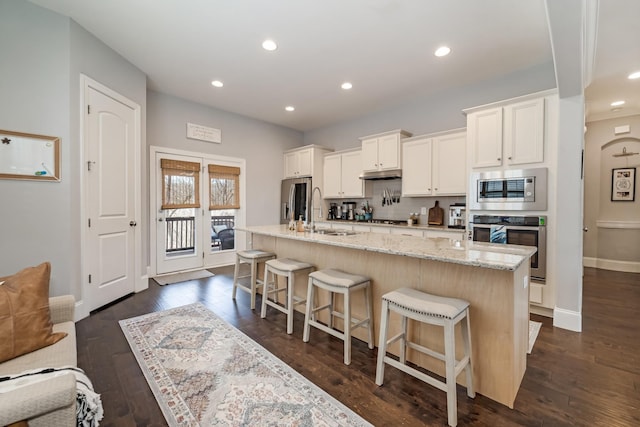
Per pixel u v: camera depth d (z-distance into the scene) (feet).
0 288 4.75
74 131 8.94
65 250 8.73
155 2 7.94
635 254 15.81
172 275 14.66
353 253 8.13
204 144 16.03
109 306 10.32
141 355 7.07
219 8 8.13
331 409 5.27
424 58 10.76
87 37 9.34
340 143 19.13
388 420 5.02
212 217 16.76
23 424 2.85
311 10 8.16
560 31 6.42
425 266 6.52
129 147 11.39
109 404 5.38
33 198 8.22
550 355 7.23
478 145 10.71
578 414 5.20
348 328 6.83
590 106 14.42
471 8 7.99
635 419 5.07
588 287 13.00
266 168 19.10
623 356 7.18
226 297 11.49
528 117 9.67
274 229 11.24
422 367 6.63
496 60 10.85
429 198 14.76
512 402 5.36
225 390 5.79
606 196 16.67
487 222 10.46
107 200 10.34
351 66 11.39
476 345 5.77
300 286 10.05
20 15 7.96
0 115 7.72
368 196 17.15
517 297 5.59
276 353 7.25
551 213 9.27
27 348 4.56
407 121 15.52
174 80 12.87
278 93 14.25
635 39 8.64
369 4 7.89
